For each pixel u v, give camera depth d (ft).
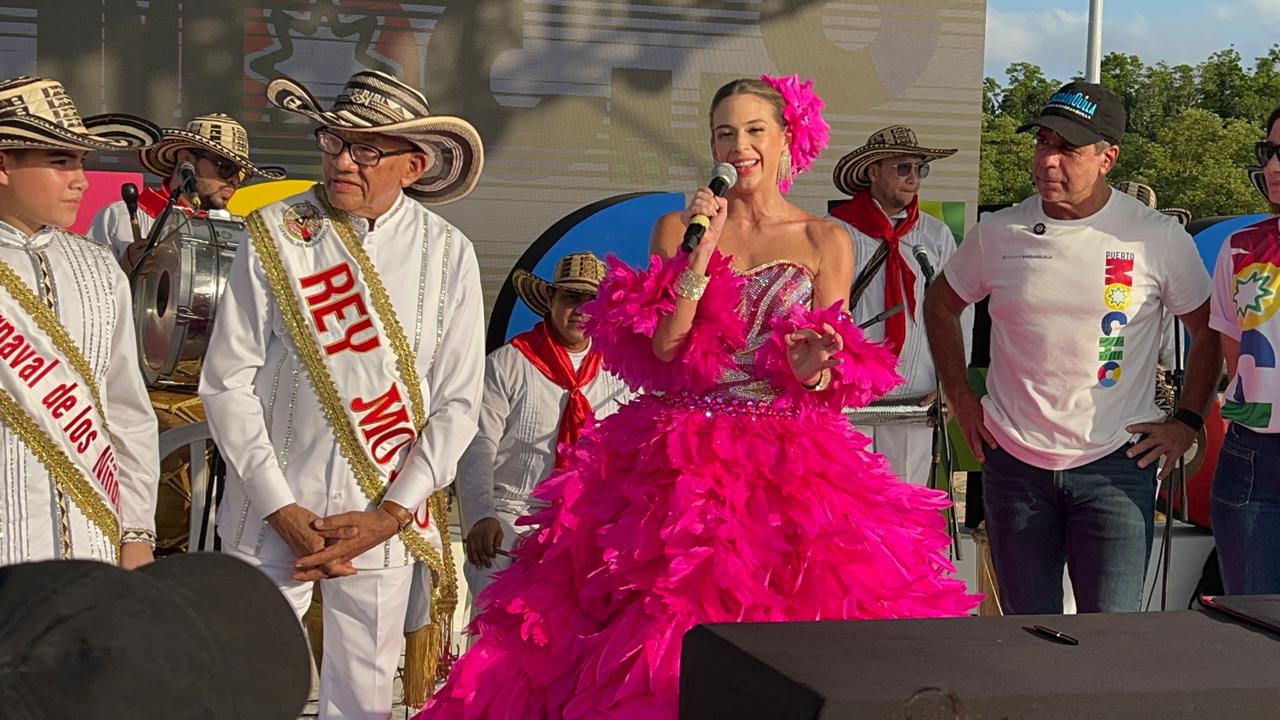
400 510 12.81
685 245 11.68
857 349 11.70
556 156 29.40
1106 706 6.44
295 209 12.96
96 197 25.85
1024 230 15.12
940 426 20.35
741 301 12.25
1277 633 7.63
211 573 3.40
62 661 3.03
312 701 16.12
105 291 11.78
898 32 30.40
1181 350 21.16
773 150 12.43
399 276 13.03
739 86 12.46
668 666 11.05
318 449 12.77
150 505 12.35
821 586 11.44
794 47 30.07
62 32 27.71
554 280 17.31
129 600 3.17
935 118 30.76
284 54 28.40
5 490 11.17
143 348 17.61
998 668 6.79
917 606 11.77
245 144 21.09
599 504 12.23
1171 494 17.66
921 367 20.33
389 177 12.99
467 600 21.31
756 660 6.84
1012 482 15.29
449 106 28.94
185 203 19.60
